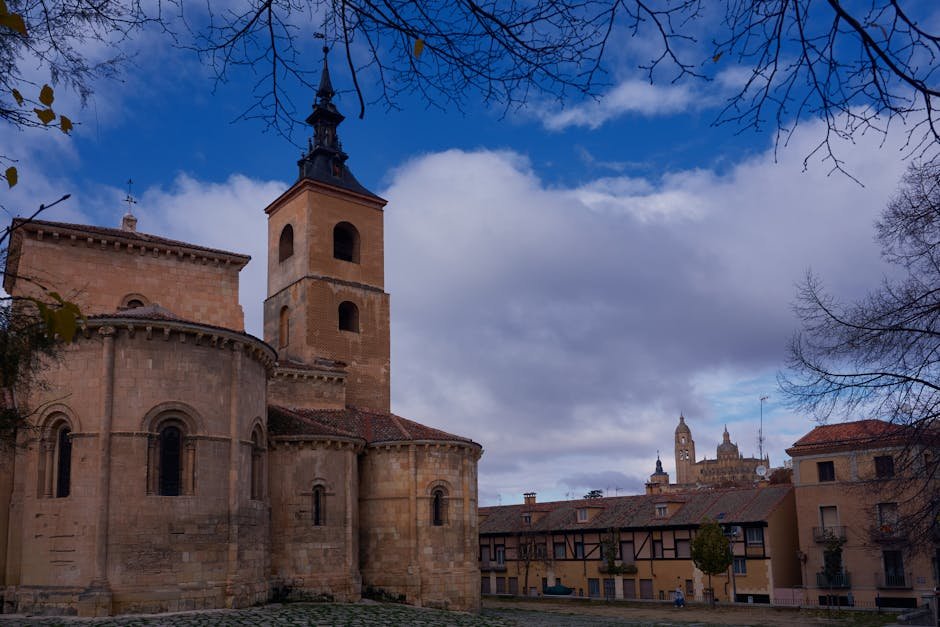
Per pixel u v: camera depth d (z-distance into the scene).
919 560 56.34
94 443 30.50
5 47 7.33
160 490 31.27
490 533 84.88
